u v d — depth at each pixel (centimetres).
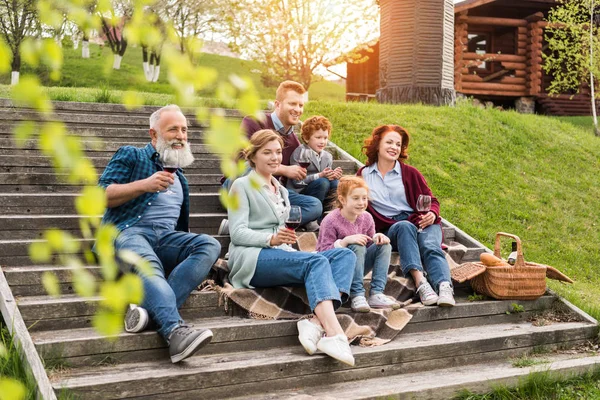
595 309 513
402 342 419
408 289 479
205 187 591
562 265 715
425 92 1521
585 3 1722
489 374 402
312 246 504
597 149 1110
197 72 75
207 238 400
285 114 539
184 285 387
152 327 368
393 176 527
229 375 344
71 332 364
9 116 617
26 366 313
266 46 1748
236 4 1680
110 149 621
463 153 945
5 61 76
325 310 379
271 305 414
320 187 533
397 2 1541
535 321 492
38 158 556
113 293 84
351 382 382
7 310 353
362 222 459
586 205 895
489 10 2102
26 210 493
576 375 422
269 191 438
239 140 75
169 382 328
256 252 411
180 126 413
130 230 394
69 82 2302
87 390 309
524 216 809
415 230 488
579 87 2133
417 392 365
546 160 1012
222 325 384
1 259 425
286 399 346
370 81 2356
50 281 89
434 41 1525
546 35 2006
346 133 918
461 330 461
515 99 2036
